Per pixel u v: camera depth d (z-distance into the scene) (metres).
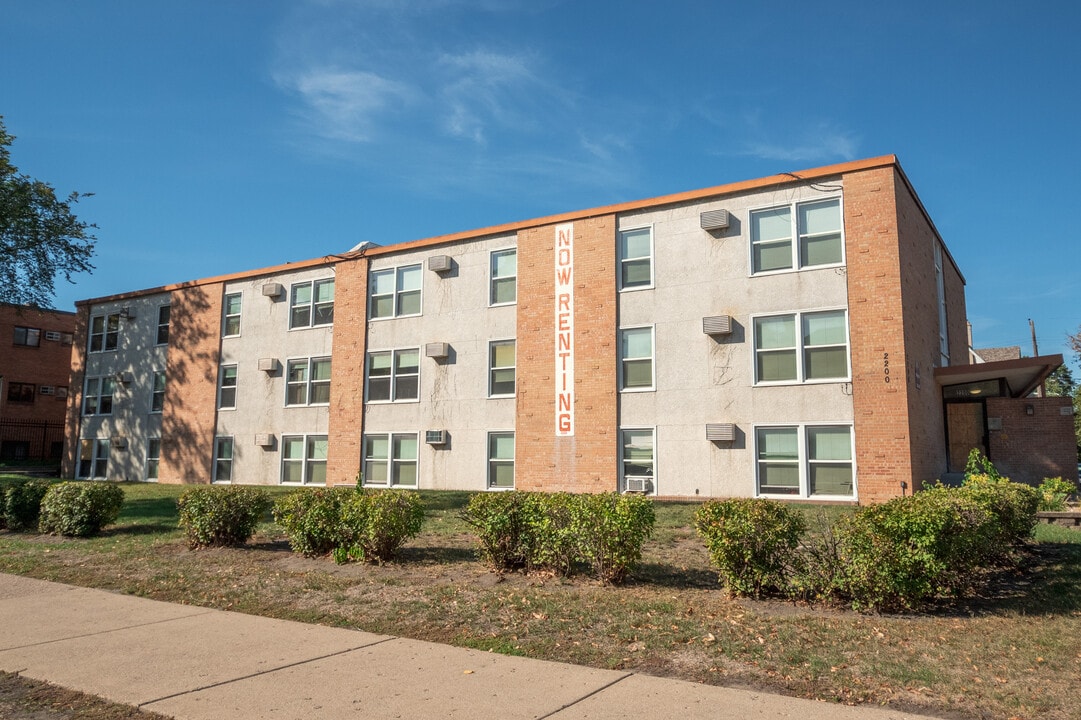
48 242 28.73
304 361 25.91
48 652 6.32
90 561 11.00
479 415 22.11
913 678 5.26
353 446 24.17
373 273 24.83
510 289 22.12
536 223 21.70
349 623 7.26
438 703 4.93
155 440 29.44
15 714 4.91
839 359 17.31
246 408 26.95
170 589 9.04
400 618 7.31
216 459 27.41
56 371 41.09
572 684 5.29
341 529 10.21
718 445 18.47
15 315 39.34
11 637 6.85
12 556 11.65
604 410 19.97
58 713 4.90
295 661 5.96
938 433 19.28
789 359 17.92
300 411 25.69
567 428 20.45
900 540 7.03
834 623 6.72
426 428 22.98
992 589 8.09
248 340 27.31
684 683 5.28
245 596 8.48
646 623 6.80
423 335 23.44
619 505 8.46
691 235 19.42
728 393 18.48
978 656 5.76
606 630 6.62
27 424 39.03
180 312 29.25
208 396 27.83
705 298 19.03
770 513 7.71
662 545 10.95
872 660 5.66
